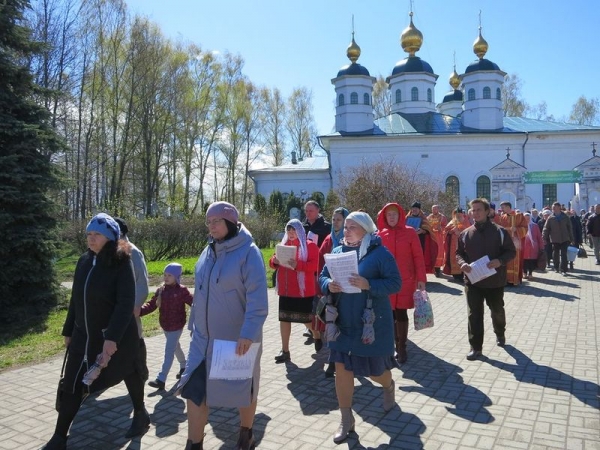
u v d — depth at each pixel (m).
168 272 5.62
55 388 5.61
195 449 3.46
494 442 4.05
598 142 40.78
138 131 35.31
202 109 40.56
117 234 4.05
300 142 56.97
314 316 6.47
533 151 41.38
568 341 7.15
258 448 4.05
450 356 6.61
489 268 6.23
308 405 4.99
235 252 3.61
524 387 5.33
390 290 4.17
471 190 41.41
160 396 5.33
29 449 4.12
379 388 5.43
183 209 33.75
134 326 4.27
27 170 9.80
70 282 14.22
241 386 3.44
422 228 8.70
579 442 4.01
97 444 4.20
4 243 9.33
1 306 9.34
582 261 17.88
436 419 4.55
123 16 33.84
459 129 43.22
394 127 43.47
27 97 10.59
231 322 3.58
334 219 6.70
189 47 40.41
